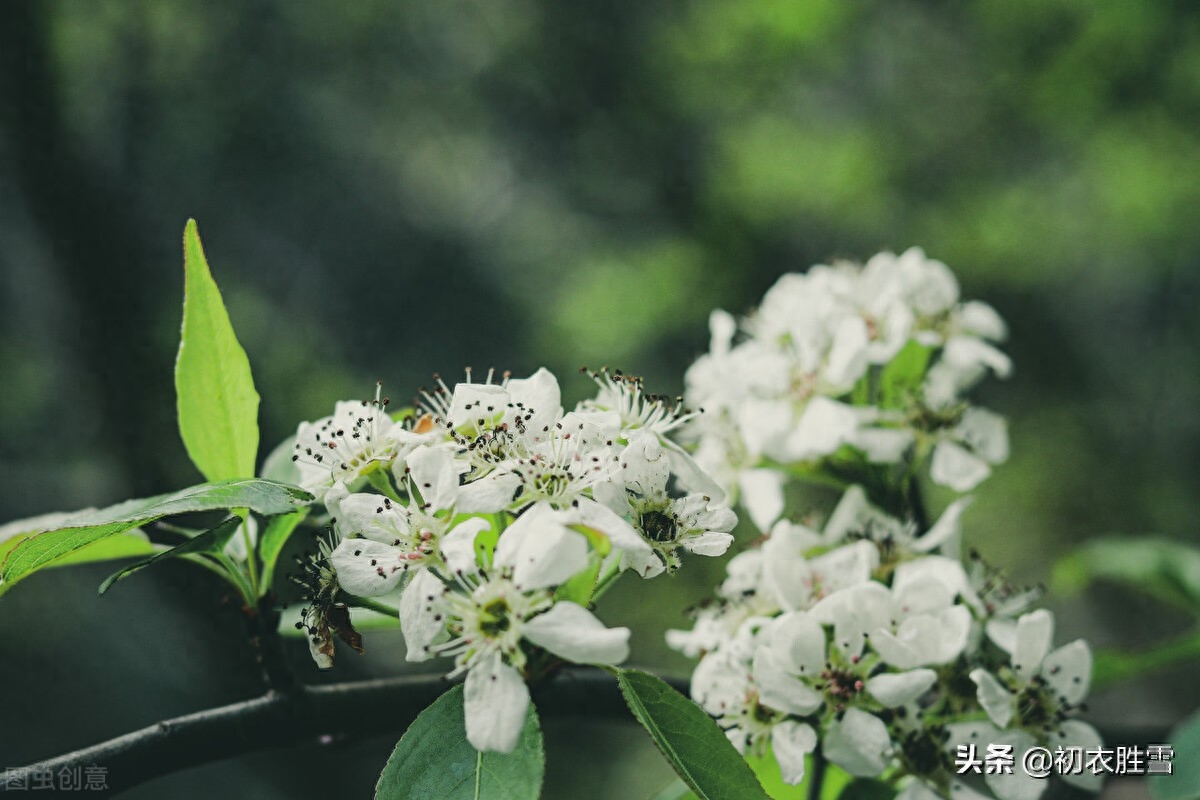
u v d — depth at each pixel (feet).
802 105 35.70
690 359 31.89
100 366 24.88
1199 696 31.27
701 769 5.77
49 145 25.16
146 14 32.30
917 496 9.05
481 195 39.70
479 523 5.91
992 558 33.58
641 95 37.60
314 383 33.24
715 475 9.11
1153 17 28.48
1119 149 29.81
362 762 24.04
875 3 33.73
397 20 38.52
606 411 6.70
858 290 9.45
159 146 33.24
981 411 9.24
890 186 33.88
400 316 37.17
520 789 5.46
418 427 6.75
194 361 6.89
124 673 22.91
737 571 7.95
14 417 24.98
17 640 23.58
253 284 34.32
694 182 37.04
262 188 35.96
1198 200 29.84
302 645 16.99
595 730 32.04
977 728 7.25
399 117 39.24
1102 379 35.42
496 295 38.11
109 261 25.79
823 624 7.14
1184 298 34.78
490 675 5.58
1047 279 34.50
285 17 36.45
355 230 37.55
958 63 33.76
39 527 6.98
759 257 35.63
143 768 6.49
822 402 8.65
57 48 26.63
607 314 33.68
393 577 5.90
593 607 6.24
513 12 38.91
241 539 7.16
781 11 33.01
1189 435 34.58
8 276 25.11
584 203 38.50
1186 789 7.90
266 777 23.43
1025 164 33.50
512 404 6.22
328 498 6.16
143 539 7.41
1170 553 12.44
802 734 6.92
